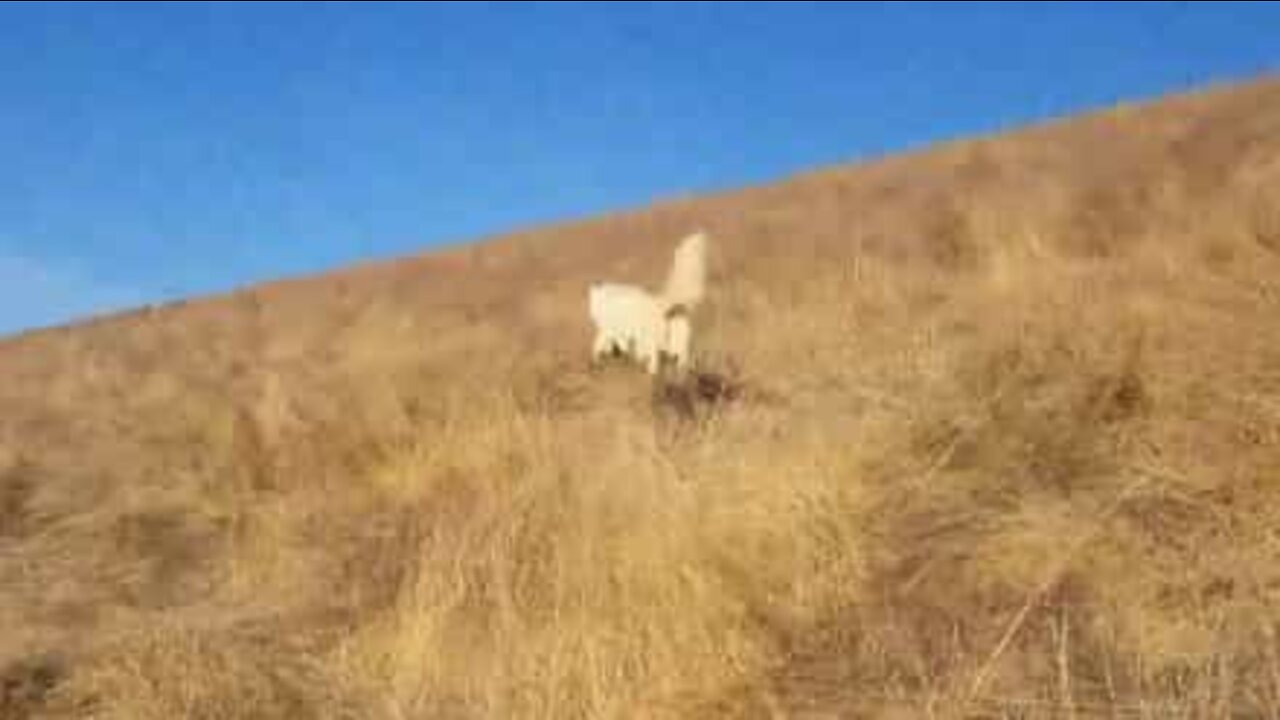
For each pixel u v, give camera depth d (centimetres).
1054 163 2566
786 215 2817
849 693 507
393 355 1484
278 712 565
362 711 563
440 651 590
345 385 1275
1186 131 2480
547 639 572
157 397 1497
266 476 957
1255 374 665
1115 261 1071
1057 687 483
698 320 1352
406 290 2877
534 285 2561
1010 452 664
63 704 593
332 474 917
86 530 905
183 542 853
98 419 1371
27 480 1080
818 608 570
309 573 738
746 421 795
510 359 1304
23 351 2612
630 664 537
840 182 3178
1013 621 536
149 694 575
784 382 926
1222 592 522
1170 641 499
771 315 1209
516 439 827
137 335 2602
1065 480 633
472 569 642
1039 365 749
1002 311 916
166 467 1042
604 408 953
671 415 870
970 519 617
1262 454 597
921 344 866
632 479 663
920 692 501
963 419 697
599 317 1105
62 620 717
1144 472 611
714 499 628
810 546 596
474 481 793
